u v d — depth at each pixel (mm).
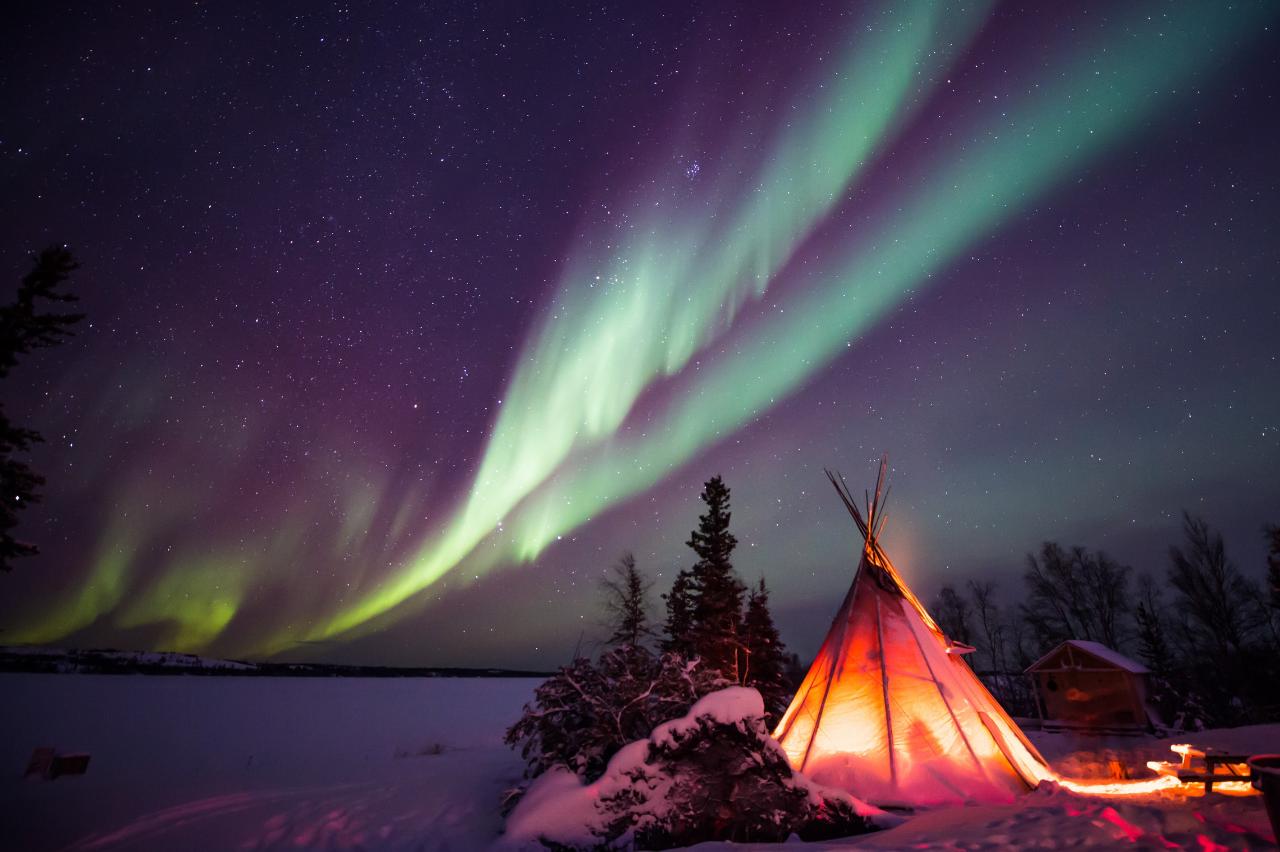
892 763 11266
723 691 10492
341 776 16859
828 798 9742
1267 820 7105
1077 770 14008
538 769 12727
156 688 57188
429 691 67688
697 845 7938
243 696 54031
